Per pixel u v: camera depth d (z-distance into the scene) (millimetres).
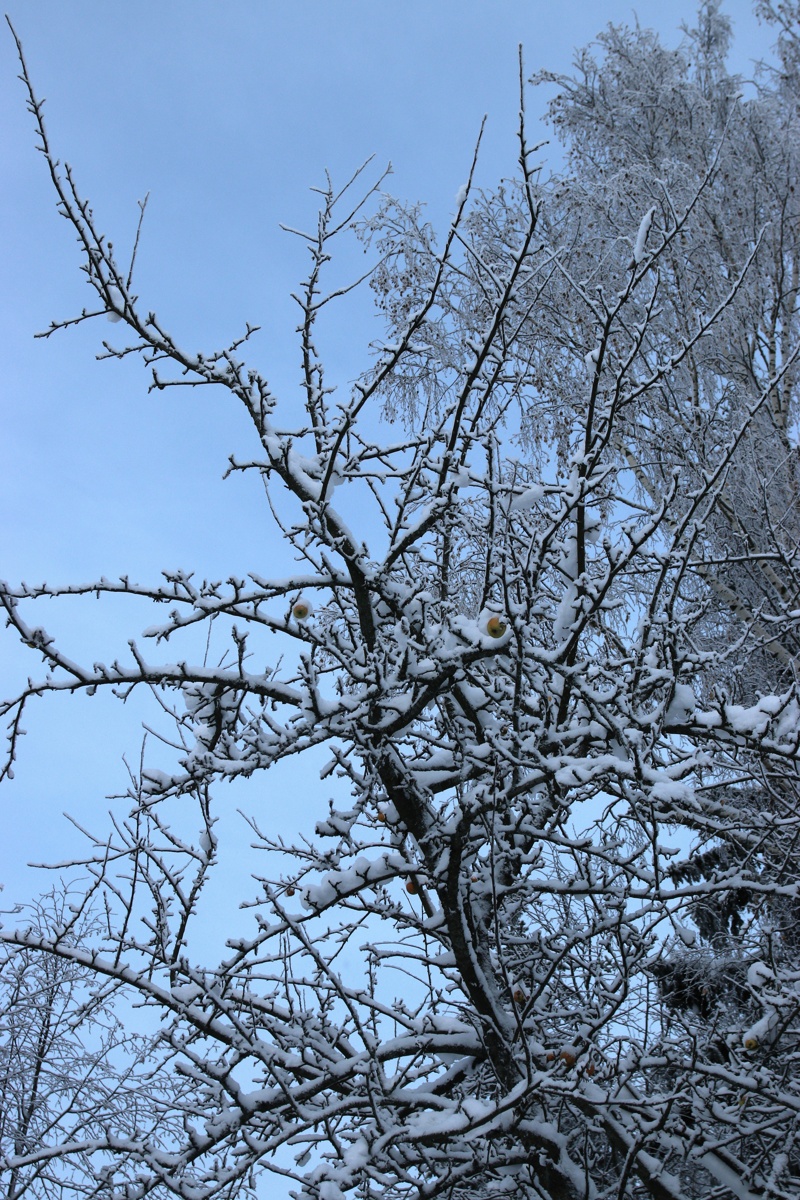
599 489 4512
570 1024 5215
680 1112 4363
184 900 4305
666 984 5852
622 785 3754
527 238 3936
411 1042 4367
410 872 4410
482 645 3912
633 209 7273
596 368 4078
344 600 5125
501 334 4414
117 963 4250
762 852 5160
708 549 6625
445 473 4340
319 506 4117
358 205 4414
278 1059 4297
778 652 5953
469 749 4199
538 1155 4129
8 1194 5113
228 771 4023
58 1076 5699
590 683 4406
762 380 7266
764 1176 4527
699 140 8188
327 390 4508
